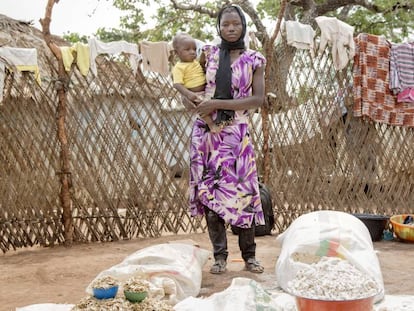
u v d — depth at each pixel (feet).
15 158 19.58
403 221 20.99
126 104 20.52
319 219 13.83
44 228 20.12
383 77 21.25
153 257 12.67
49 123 19.94
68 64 19.53
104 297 9.58
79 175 20.44
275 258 16.98
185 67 14.61
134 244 20.13
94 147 20.42
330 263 10.57
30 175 19.81
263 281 14.10
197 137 14.74
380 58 21.18
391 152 22.18
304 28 20.74
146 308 9.41
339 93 21.74
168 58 20.45
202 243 19.94
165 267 12.32
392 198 22.59
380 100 21.29
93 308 9.30
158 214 21.42
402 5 46.78
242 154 14.48
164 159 21.24
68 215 20.13
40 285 14.70
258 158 21.62
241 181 14.49
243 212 14.56
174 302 11.69
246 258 15.25
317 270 10.05
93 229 20.71
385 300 11.66
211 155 14.53
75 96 20.10
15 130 19.48
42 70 23.48
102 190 20.68
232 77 14.21
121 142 20.67
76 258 17.90
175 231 21.80
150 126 20.99
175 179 21.58
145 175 21.11
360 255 12.55
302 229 13.46
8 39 25.91
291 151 21.74
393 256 17.52
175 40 14.75
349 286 9.29
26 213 19.89
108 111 20.43
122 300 9.54
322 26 20.83
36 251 19.40
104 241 20.83
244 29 14.37
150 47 20.24
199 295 13.03
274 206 21.79
